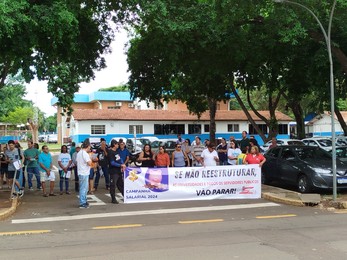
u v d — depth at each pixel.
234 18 14.55
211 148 13.99
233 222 9.22
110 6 15.93
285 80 22.45
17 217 10.13
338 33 15.11
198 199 12.70
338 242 7.26
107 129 44.78
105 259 6.30
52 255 6.59
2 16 9.84
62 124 64.19
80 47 16.78
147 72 23.77
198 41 16.12
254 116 49.22
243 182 13.01
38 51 14.26
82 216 10.17
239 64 20.30
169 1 14.54
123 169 12.23
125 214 10.38
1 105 40.53
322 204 11.42
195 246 7.04
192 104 33.25
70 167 14.74
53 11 11.40
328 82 19.64
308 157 14.17
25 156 15.98
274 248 6.87
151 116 46.12
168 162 13.82
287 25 14.28
